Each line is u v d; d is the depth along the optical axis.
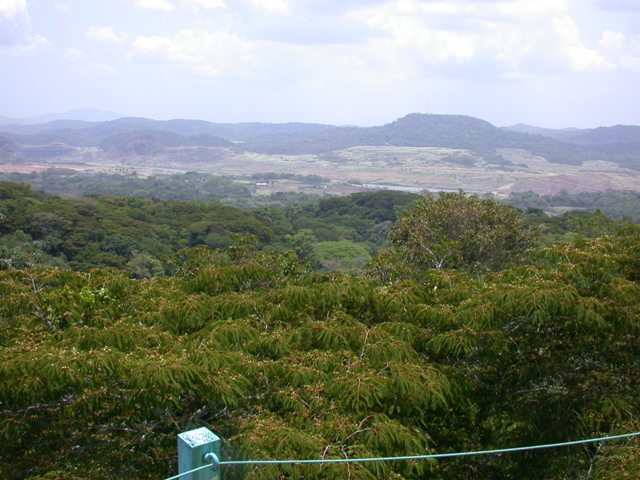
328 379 4.86
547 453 5.68
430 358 5.84
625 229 7.72
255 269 7.36
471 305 5.66
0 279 6.72
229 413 4.94
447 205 17.91
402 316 6.24
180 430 4.90
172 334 5.79
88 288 6.49
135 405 4.70
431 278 7.46
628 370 5.83
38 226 44.41
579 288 5.72
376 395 4.52
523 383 6.08
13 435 4.73
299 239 58.88
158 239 50.94
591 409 5.31
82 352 4.68
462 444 5.88
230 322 5.57
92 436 5.15
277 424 4.27
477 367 5.93
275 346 5.37
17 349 4.73
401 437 4.22
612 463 4.22
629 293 5.44
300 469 3.78
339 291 6.30
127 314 6.50
